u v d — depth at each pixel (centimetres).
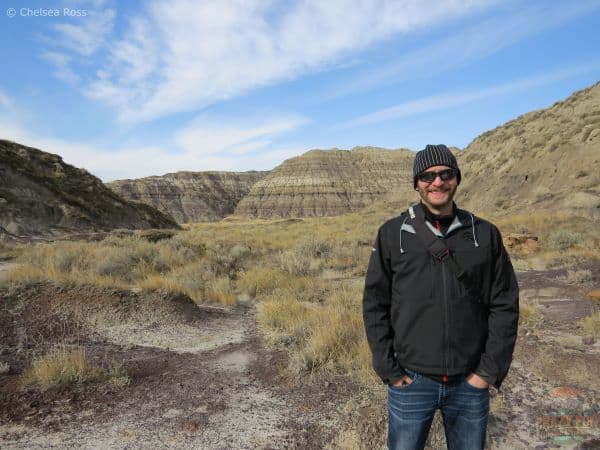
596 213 2083
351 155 19688
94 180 4166
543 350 605
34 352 639
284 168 19088
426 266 235
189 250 1548
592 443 386
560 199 2400
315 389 518
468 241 233
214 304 1018
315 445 399
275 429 429
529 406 465
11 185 2998
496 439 400
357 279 1312
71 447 394
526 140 3738
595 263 1278
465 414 241
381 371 247
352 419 441
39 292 847
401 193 5753
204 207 18662
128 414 461
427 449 364
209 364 619
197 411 468
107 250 1410
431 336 233
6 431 418
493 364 230
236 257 1614
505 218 2319
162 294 884
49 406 473
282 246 2133
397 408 248
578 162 2767
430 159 238
